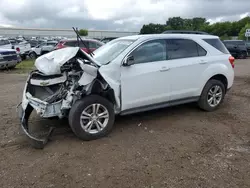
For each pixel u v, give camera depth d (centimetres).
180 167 319
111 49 466
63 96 388
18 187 282
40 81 390
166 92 462
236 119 493
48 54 420
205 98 520
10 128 448
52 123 470
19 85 861
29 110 428
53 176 302
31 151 364
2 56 1248
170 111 542
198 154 353
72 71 395
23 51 2048
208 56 516
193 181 290
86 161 335
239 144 384
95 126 404
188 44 496
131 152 358
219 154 353
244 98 659
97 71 382
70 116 380
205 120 488
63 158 343
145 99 439
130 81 417
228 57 547
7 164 329
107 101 402
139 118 498
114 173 307
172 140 398
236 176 299
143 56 437
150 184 285
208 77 512
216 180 292
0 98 665
